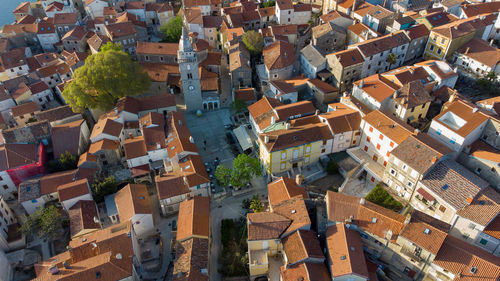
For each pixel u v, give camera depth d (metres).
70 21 146.75
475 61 100.88
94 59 100.25
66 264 60.59
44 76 121.00
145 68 118.06
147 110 102.38
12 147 86.25
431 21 113.50
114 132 91.25
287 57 110.69
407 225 59.66
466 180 64.94
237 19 135.62
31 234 75.25
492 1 133.38
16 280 68.69
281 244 63.44
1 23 194.50
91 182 82.00
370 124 78.62
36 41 148.12
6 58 126.94
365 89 90.94
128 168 87.69
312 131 80.06
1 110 111.06
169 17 152.00
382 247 62.16
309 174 81.50
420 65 97.56
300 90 105.06
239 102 101.94
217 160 92.25
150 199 83.56
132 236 66.31
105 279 58.59
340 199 66.25
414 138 71.12
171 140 88.75
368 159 81.25
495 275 53.34
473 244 63.53
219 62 123.06
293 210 65.62
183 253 64.56
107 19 146.25
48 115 99.00
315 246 60.78
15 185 85.50
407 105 83.06
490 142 75.62
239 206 79.88
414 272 61.44
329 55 103.88
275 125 86.81
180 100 116.12
